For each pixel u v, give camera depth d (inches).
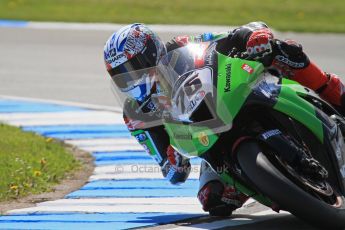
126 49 681.0
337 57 1829.5
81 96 1510.8
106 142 1157.1
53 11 2536.9
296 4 2669.8
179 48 701.9
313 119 665.0
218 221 743.1
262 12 2495.1
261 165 615.5
